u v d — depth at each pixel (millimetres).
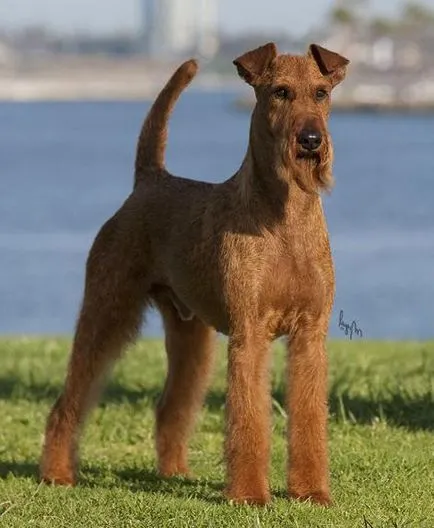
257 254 12172
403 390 18219
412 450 15070
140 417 17594
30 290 41625
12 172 99750
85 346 14242
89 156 119312
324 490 12492
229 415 12227
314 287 12312
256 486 12195
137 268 14133
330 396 17984
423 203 68562
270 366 12453
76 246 51562
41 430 17000
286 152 11656
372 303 38719
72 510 12555
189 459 15445
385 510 12461
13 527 11977
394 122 181750
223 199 12781
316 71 12188
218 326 13148
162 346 24906
